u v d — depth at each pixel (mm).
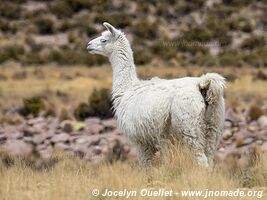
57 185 35812
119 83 44562
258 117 88750
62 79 150250
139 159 43000
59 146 74125
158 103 40781
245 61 177500
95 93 105250
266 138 75562
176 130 40312
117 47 45281
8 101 116688
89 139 76625
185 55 192750
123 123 42906
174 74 147625
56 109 104688
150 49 193500
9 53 190625
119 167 43250
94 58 183125
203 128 40062
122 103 43375
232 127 83000
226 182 36812
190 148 40031
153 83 42656
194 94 39688
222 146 72500
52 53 187250
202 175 36875
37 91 130750
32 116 101188
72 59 183875
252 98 115250
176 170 39062
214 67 168625
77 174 39656
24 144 75375
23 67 177500
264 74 147625
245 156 59719
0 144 75875
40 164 51938
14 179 38562
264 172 39250
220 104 40062
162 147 41219
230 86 129875
